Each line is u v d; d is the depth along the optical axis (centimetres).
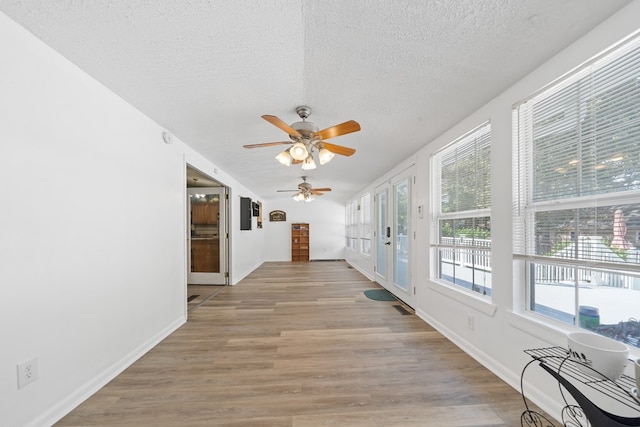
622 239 126
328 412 160
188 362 218
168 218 276
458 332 249
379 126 259
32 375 138
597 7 118
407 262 381
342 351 237
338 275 619
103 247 188
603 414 102
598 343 118
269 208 880
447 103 212
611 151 130
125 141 211
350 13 122
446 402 168
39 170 143
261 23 129
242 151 339
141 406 164
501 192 196
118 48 148
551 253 163
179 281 299
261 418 155
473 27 130
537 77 164
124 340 208
